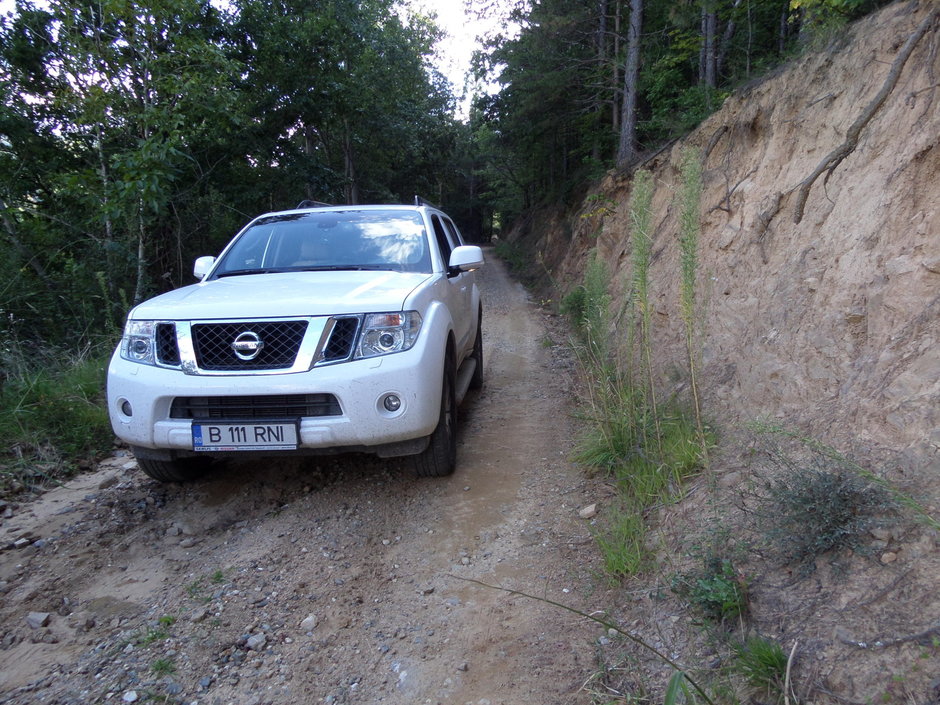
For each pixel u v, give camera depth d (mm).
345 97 15867
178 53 9711
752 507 2967
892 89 4379
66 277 8531
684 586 2713
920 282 3215
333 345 3646
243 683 2557
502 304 14883
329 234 5152
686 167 3453
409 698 2453
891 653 1988
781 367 3820
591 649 2637
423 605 3055
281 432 3598
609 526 3564
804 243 4570
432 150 32844
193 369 3643
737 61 13234
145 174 8547
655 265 8156
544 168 28891
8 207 9133
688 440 3836
